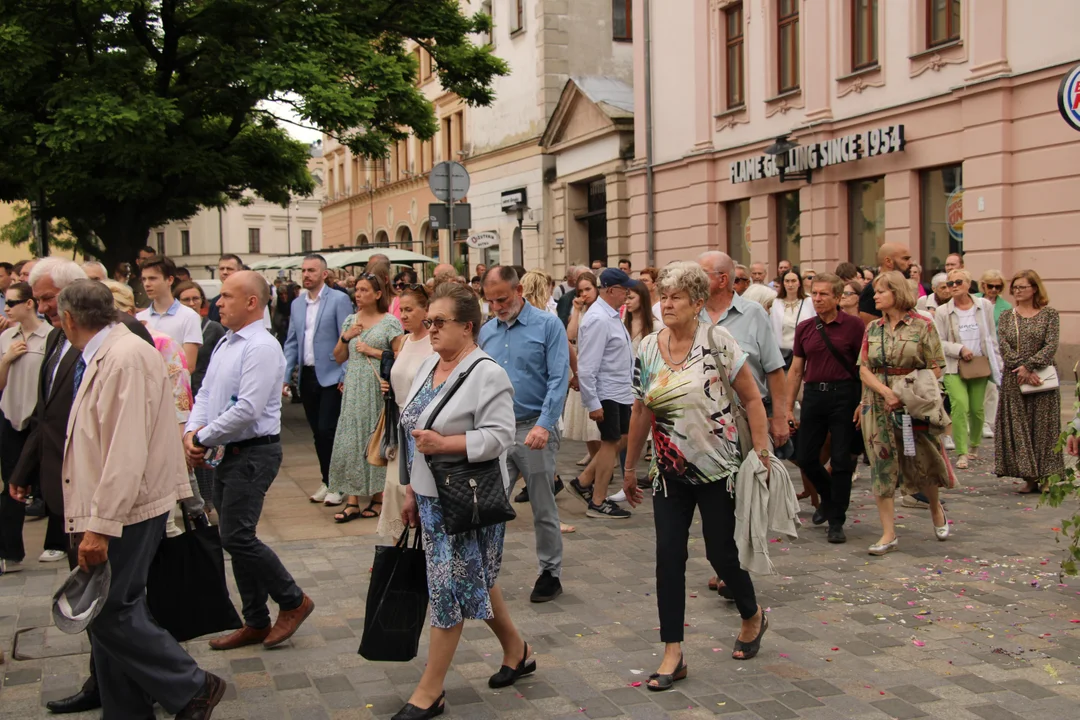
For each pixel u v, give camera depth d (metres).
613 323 7.88
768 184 20.56
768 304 10.16
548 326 6.06
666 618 4.61
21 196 18.12
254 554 5.00
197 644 5.18
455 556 4.23
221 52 15.14
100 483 3.79
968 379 10.08
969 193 15.73
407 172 42.84
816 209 19.03
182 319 7.32
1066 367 14.43
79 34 15.36
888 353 6.72
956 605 5.67
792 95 19.61
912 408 6.72
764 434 4.70
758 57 20.58
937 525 7.11
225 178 17.05
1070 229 14.29
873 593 5.93
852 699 4.39
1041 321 8.45
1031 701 4.35
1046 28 14.45
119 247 17.89
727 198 22.03
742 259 22.06
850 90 18.16
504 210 32.50
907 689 4.49
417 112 17.03
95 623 3.93
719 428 4.61
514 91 31.97
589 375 7.73
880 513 6.88
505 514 4.18
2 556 6.45
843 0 18.22
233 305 5.00
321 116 14.54
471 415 4.20
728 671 4.74
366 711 4.35
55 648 5.12
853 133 18.11
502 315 6.12
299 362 9.05
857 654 4.93
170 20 15.26
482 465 4.21
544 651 5.06
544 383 6.07
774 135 20.25
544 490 5.93
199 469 6.30
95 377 3.96
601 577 6.36
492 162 33.69
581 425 9.24
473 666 4.86
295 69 14.55
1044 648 4.98
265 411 5.00
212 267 74.50
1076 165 14.12
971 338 10.07
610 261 26.61
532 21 30.56
